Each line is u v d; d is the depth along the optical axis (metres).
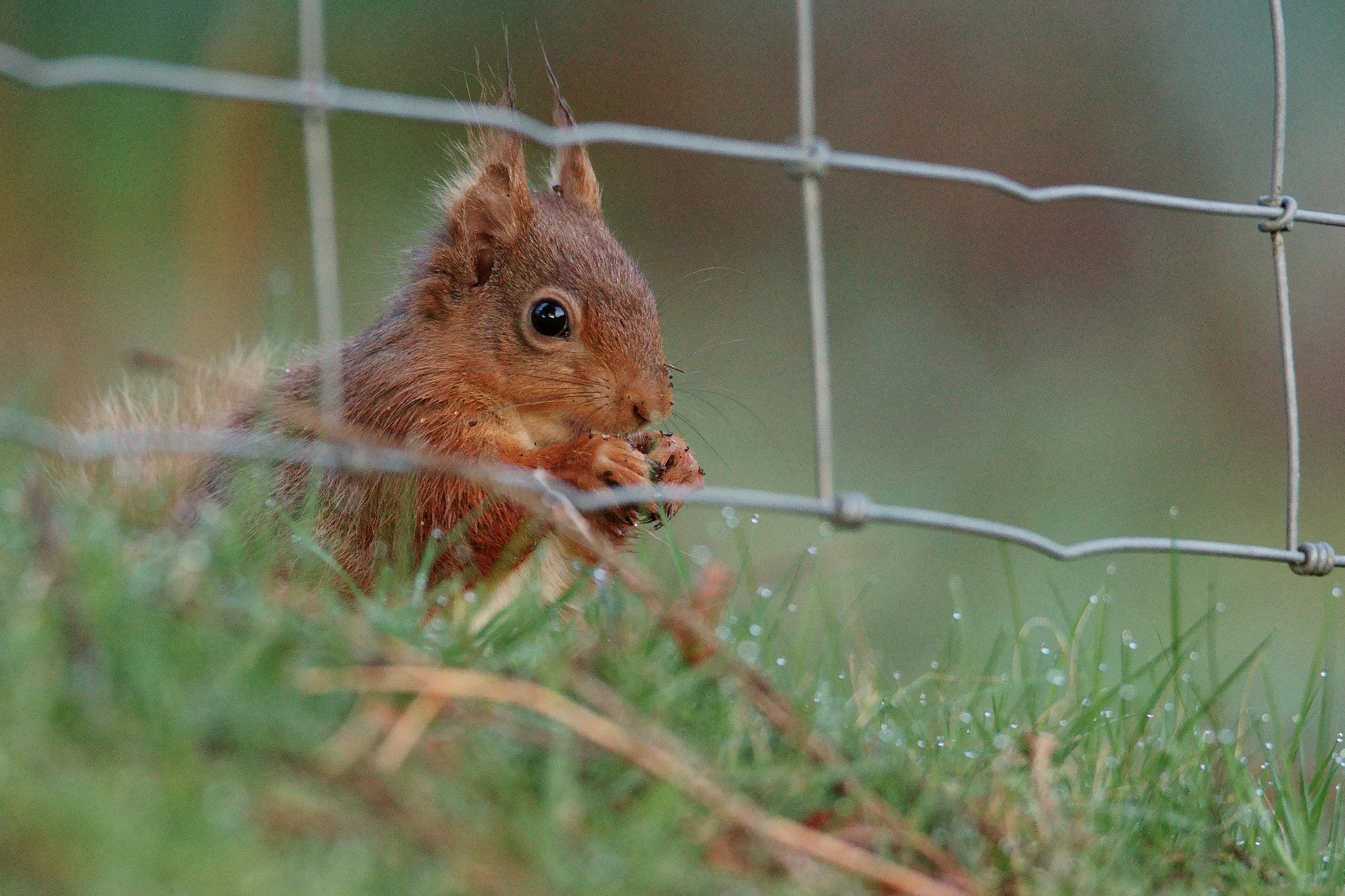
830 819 4.51
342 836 4.46
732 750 4.51
